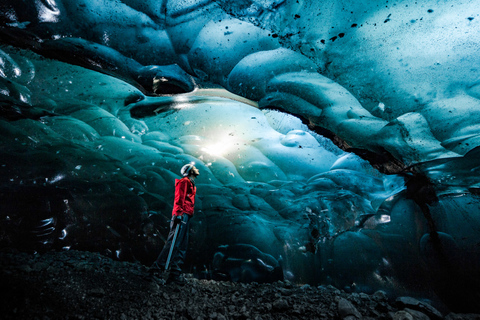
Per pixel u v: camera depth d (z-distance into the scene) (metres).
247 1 3.71
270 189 4.74
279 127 6.15
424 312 2.47
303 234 3.83
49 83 5.37
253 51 4.25
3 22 4.10
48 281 2.27
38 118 4.66
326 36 3.68
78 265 2.66
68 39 4.34
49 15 4.12
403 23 3.33
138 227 3.62
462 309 2.76
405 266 3.23
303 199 4.34
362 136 3.74
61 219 3.33
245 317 2.33
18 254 2.71
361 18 3.48
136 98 5.97
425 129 3.44
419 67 3.39
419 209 3.46
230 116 6.26
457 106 3.29
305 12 3.65
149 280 2.74
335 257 3.57
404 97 3.51
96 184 3.90
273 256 3.61
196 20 4.24
